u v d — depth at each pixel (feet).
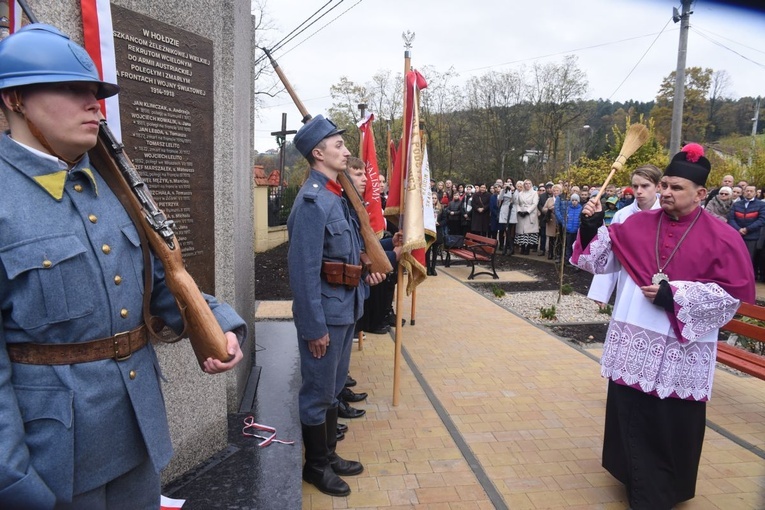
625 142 11.31
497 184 53.72
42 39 4.08
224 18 9.78
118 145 4.91
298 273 9.04
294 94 11.36
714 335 9.17
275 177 57.11
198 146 8.63
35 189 4.17
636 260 9.78
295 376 13.39
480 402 14.58
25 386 4.16
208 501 7.95
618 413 9.80
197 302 4.91
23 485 3.77
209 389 9.17
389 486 10.38
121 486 4.92
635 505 9.35
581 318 24.61
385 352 19.02
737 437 12.91
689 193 9.15
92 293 4.36
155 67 7.66
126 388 4.64
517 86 101.14
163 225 4.90
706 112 91.71
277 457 9.32
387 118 97.30
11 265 3.94
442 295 29.53
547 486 10.52
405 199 13.56
